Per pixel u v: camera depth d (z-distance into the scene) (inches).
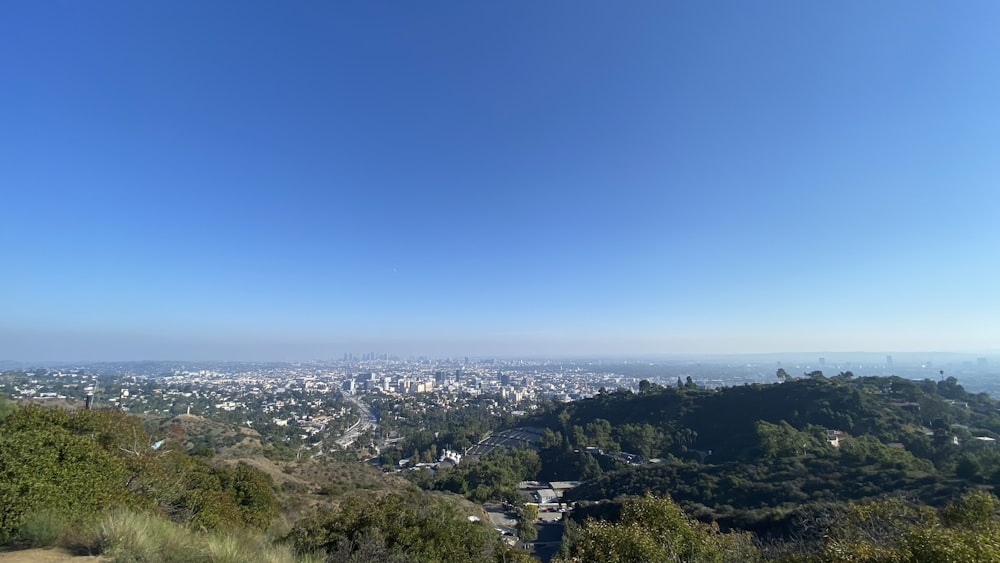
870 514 380.8
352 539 410.9
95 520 313.3
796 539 470.6
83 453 393.1
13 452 334.6
